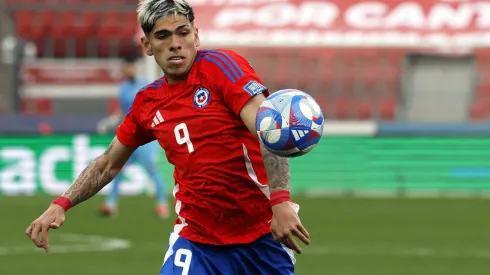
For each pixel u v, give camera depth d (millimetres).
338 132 71875
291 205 16938
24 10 92188
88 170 20016
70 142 69625
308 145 16422
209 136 18312
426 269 37312
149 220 54344
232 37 75188
